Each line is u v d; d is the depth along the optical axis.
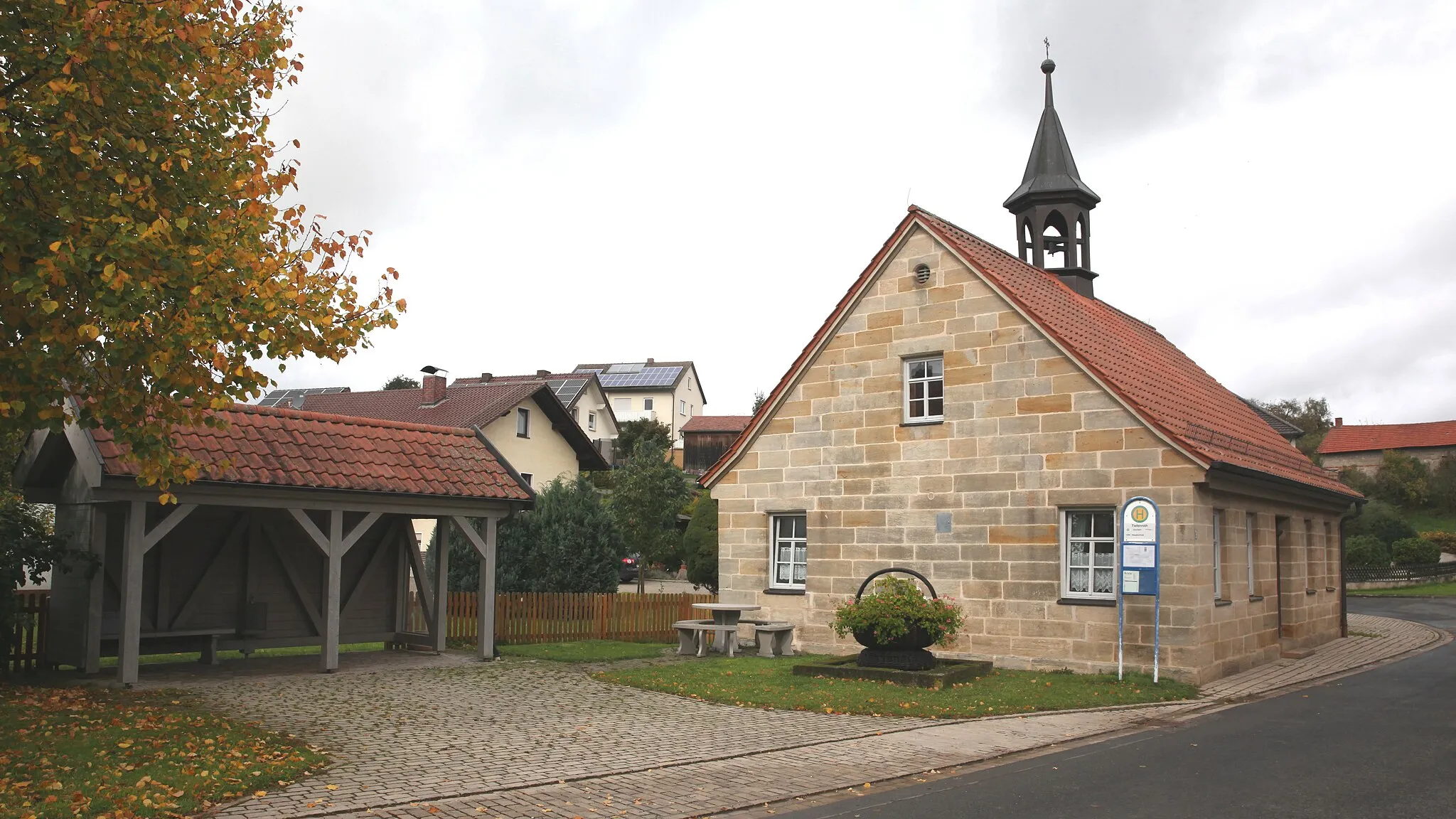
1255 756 10.97
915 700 14.24
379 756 10.36
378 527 19.58
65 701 12.81
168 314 9.77
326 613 16.61
